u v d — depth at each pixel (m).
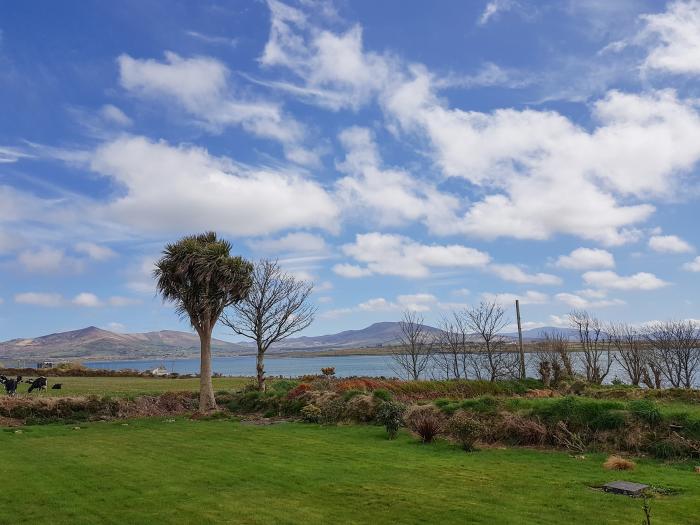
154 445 15.81
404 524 8.38
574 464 13.07
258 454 14.38
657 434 14.28
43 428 19.66
